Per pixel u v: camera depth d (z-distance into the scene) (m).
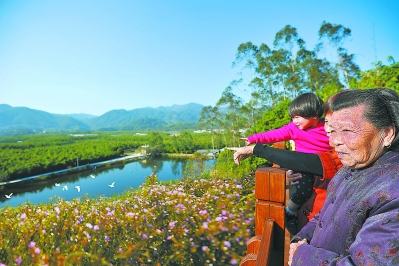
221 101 32.75
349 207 0.72
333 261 0.68
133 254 1.69
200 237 1.77
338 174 0.91
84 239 1.78
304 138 1.60
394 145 0.71
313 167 1.16
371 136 0.70
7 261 1.59
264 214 1.18
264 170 1.20
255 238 1.18
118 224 1.92
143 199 2.46
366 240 0.60
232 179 3.12
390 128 0.70
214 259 1.66
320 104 1.56
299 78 29.31
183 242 1.73
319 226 0.88
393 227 0.57
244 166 7.12
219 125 41.72
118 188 33.50
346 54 26.55
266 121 9.98
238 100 32.44
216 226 1.80
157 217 2.03
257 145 1.35
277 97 31.64
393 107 0.69
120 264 1.65
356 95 0.74
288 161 1.20
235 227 1.84
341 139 0.75
